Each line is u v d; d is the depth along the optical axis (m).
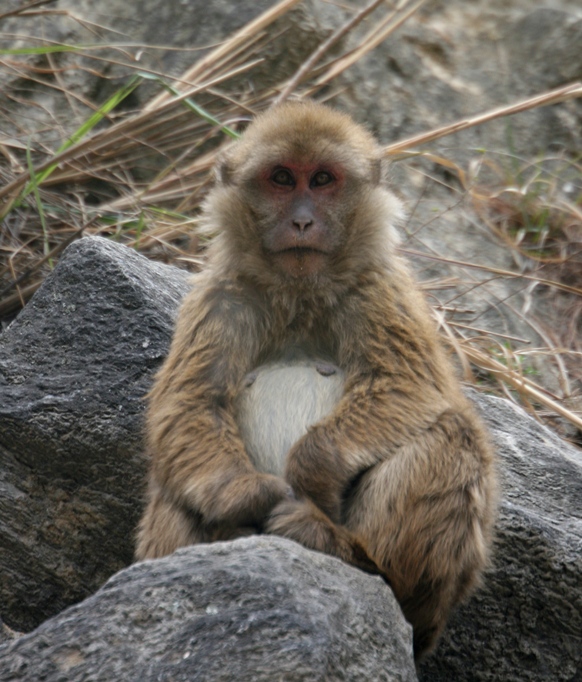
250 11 26.03
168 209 23.27
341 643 9.09
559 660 13.05
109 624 9.12
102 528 14.12
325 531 11.00
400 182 25.61
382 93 26.83
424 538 11.45
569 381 21.92
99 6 26.89
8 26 26.56
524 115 27.88
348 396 12.10
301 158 12.57
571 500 14.28
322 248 12.50
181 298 15.93
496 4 29.83
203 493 11.44
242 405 12.50
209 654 8.80
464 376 18.83
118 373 14.36
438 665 13.26
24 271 20.42
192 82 23.44
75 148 20.33
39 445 14.05
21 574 14.37
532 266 24.53
